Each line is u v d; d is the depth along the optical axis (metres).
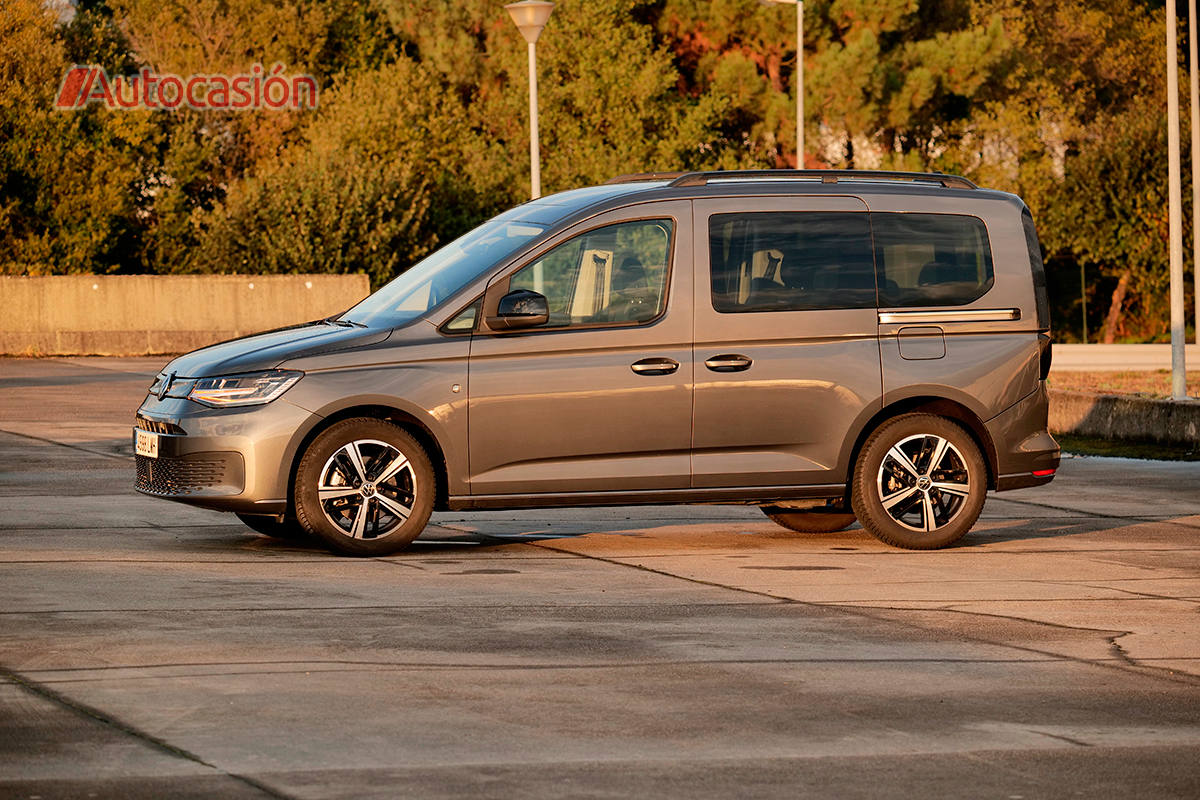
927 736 7.97
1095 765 7.50
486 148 66.75
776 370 13.83
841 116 63.59
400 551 13.64
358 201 56.28
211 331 46.44
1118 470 22.12
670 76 64.81
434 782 7.02
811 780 7.16
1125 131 69.69
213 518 15.60
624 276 13.65
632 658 9.60
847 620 10.91
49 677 8.84
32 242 60.44
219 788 6.86
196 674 8.97
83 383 34.06
